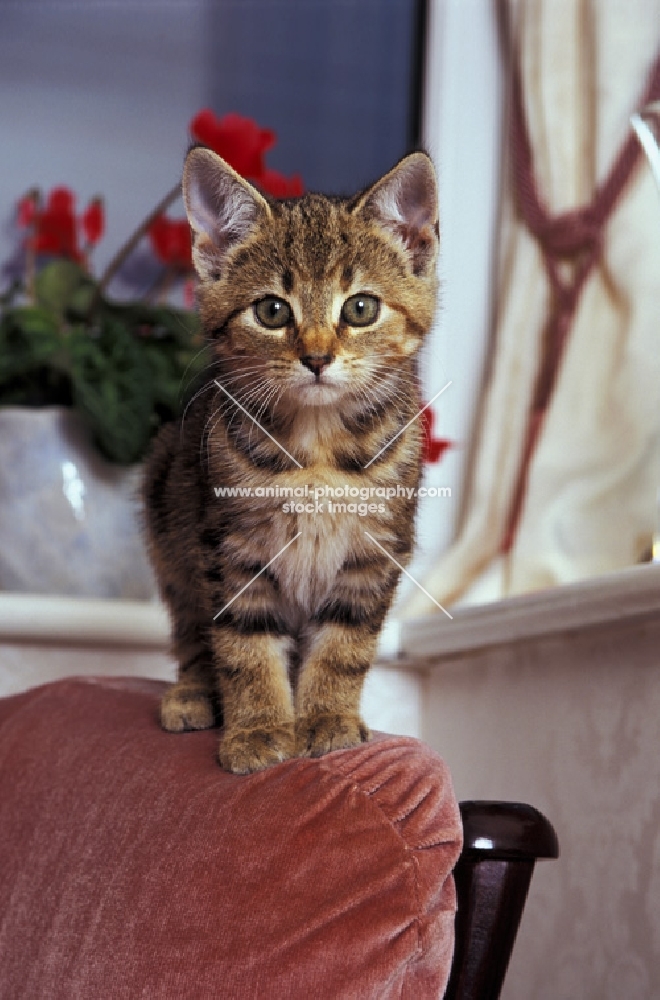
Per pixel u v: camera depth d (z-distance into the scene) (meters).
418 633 1.65
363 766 0.88
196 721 1.14
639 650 1.23
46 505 1.64
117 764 1.02
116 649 1.65
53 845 0.98
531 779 1.44
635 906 1.20
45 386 1.74
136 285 2.16
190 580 1.30
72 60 2.17
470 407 1.92
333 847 0.81
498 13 1.92
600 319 1.63
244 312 1.21
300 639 1.25
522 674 1.48
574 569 1.59
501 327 1.81
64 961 0.88
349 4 2.20
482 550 1.78
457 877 0.86
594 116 1.68
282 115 2.22
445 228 1.92
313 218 1.23
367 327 1.20
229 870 0.84
